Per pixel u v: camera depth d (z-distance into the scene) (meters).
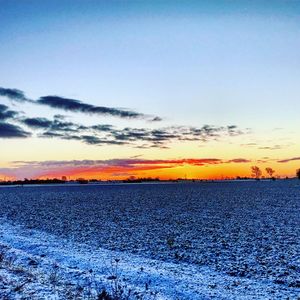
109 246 21.62
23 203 59.22
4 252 16.41
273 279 14.56
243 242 22.89
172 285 12.53
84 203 57.75
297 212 41.00
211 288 12.43
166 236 25.27
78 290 10.52
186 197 71.06
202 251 20.20
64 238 24.44
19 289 9.27
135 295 10.71
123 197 73.88
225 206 49.56
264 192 85.06
